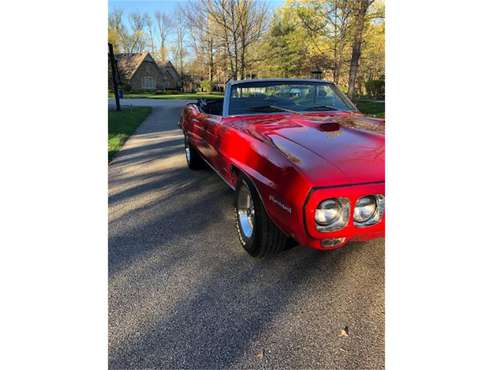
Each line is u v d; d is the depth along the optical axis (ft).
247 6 90.84
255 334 6.20
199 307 6.95
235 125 10.12
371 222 6.34
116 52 166.81
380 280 7.73
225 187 14.83
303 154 7.12
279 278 7.91
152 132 32.78
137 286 7.68
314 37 60.95
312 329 6.29
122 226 10.93
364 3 43.57
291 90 12.33
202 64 136.87
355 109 12.42
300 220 6.31
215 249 9.32
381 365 5.45
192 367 5.52
